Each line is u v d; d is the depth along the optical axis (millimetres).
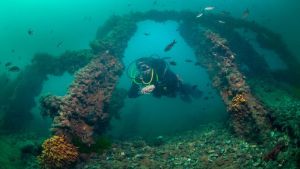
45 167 6277
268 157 5148
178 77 9703
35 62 13398
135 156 6953
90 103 8422
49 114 7895
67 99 7793
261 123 6676
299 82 12688
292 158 4535
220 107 13781
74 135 7082
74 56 12719
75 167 6453
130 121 13891
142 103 16719
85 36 30344
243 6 31359
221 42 11664
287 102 9086
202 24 15000
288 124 5902
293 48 19141
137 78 9180
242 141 6883
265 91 11078
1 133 11164
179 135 9703
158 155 7031
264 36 15000
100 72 9781
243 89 8203
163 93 9609
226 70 9680
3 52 27719
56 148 6348
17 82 13914
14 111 12266
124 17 14969
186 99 11438
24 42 29188
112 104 11461
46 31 31047
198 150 6973
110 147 7441
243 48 14422
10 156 8086
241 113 7555
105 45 11578
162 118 13938
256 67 13852
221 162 5832
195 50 13805
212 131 8711
